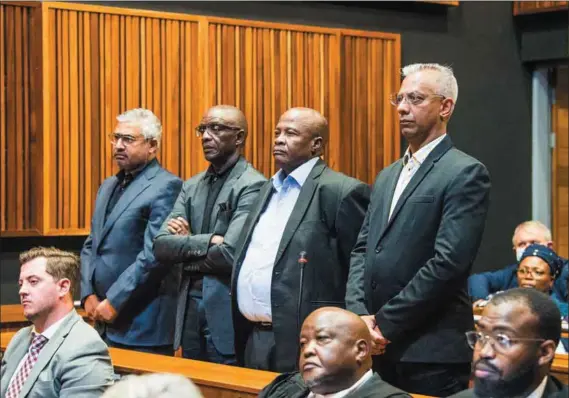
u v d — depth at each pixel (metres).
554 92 7.54
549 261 5.07
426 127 3.21
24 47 5.58
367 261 3.27
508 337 2.10
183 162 5.97
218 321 3.88
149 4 5.90
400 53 6.78
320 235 3.58
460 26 7.12
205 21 6.02
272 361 3.62
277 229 3.65
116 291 4.18
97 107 5.73
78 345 3.31
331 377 2.61
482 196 3.13
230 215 3.94
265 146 6.25
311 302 3.55
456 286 3.10
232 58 6.12
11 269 5.59
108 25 5.75
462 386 3.17
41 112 5.56
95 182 5.74
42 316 3.36
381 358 3.23
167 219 4.08
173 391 1.70
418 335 3.13
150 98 5.88
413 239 3.16
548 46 7.26
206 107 6.02
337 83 6.48
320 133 3.69
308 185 3.64
